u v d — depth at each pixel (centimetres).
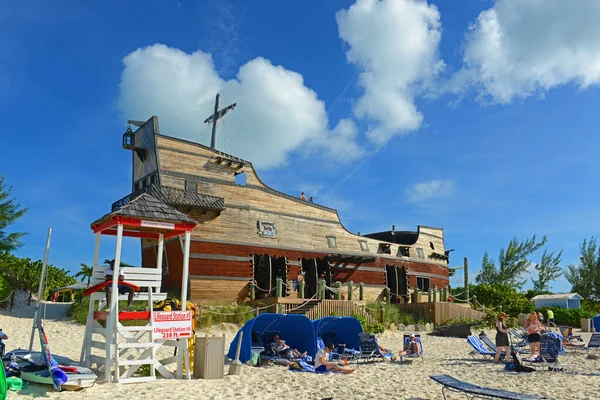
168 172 2281
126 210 1069
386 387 1043
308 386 1040
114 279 1036
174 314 1093
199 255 2298
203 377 1090
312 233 2822
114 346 1015
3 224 2559
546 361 1345
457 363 1484
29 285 3144
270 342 1533
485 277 5662
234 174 2580
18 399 790
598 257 5659
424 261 3575
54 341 1574
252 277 2461
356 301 2616
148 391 916
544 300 4728
